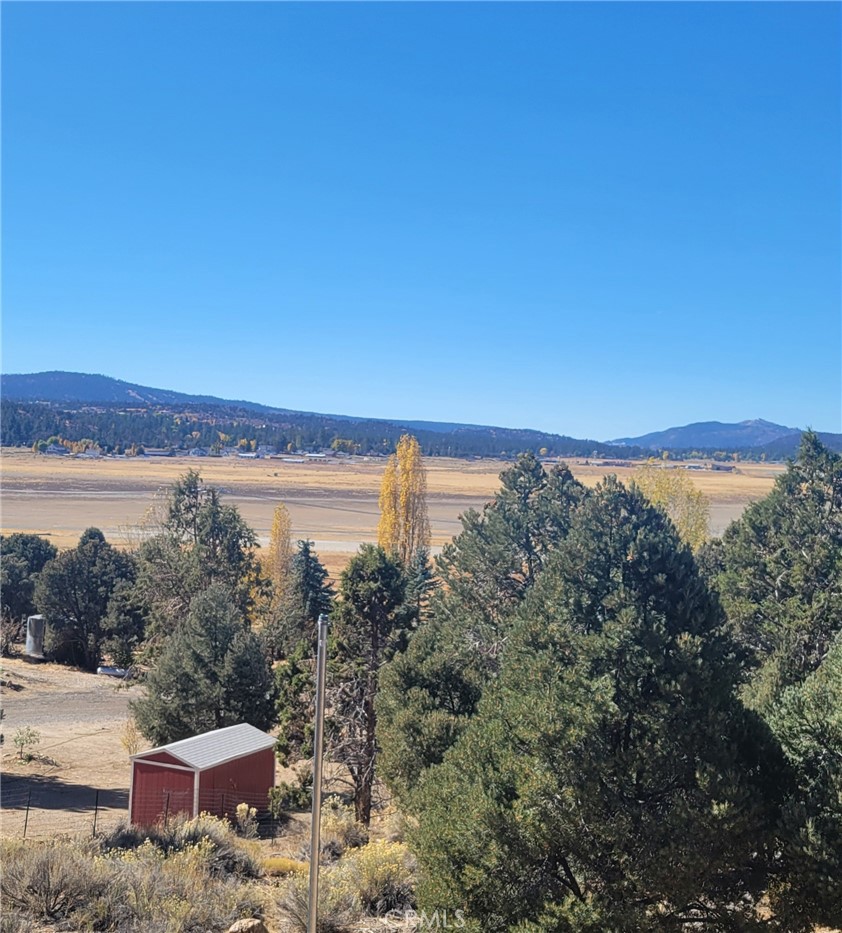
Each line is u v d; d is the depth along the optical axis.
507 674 22.70
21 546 96.50
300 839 30.80
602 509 28.39
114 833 24.62
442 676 32.78
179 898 18.14
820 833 17.61
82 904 16.81
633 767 18.98
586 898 18.47
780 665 33.66
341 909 18.78
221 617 47.41
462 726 28.83
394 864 21.33
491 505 53.81
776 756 20.08
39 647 80.94
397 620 37.81
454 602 48.00
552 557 26.66
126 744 48.97
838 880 17.19
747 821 18.20
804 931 18.41
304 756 36.44
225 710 45.34
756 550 46.62
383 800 39.09
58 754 49.47
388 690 32.62
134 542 115.94
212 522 76.75
